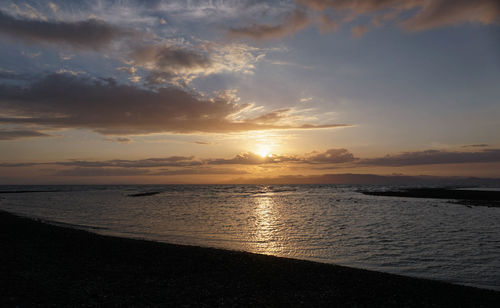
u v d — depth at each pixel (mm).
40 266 15922
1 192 133750
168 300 11984
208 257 18734
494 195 77875
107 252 19500
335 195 107312
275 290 13500
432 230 31969
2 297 11320
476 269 18359
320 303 12195
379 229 32844
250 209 56312
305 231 31750
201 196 106500
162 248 20922
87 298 11781
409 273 17609
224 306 11609
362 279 15148
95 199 86125
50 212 49438
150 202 74562
